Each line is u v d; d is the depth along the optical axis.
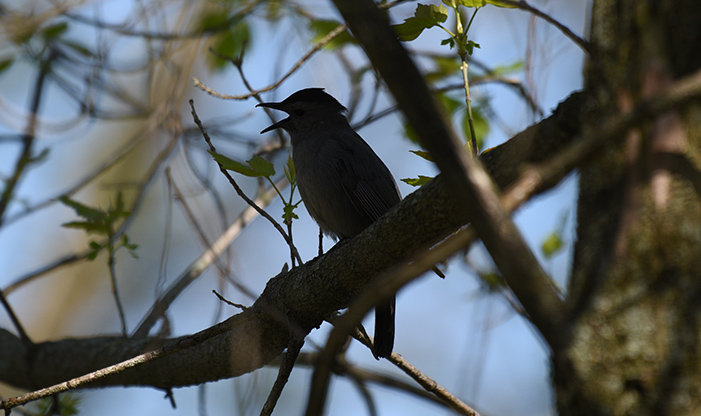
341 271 7.00
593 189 4.02
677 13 3.92
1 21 11.70
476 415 7.82
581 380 3.54
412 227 6.16
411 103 3.35
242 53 9.08
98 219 9.29
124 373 9.29
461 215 5.84
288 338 8.10
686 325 3.56
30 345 9.88
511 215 3.58
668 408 3.46
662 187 3.74
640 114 3.47
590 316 3.64
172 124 12.10
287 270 8.02
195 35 11.70
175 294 10.12
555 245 9.23
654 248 3.68
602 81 4.09
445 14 7.08
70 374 9.61
